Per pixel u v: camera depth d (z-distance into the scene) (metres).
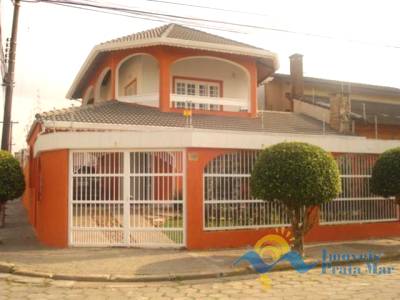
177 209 10.61
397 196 11.33
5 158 11.41
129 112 16.47
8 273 8.51
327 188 9.34
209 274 8.26
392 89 27.30
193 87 19.39
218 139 10.84
